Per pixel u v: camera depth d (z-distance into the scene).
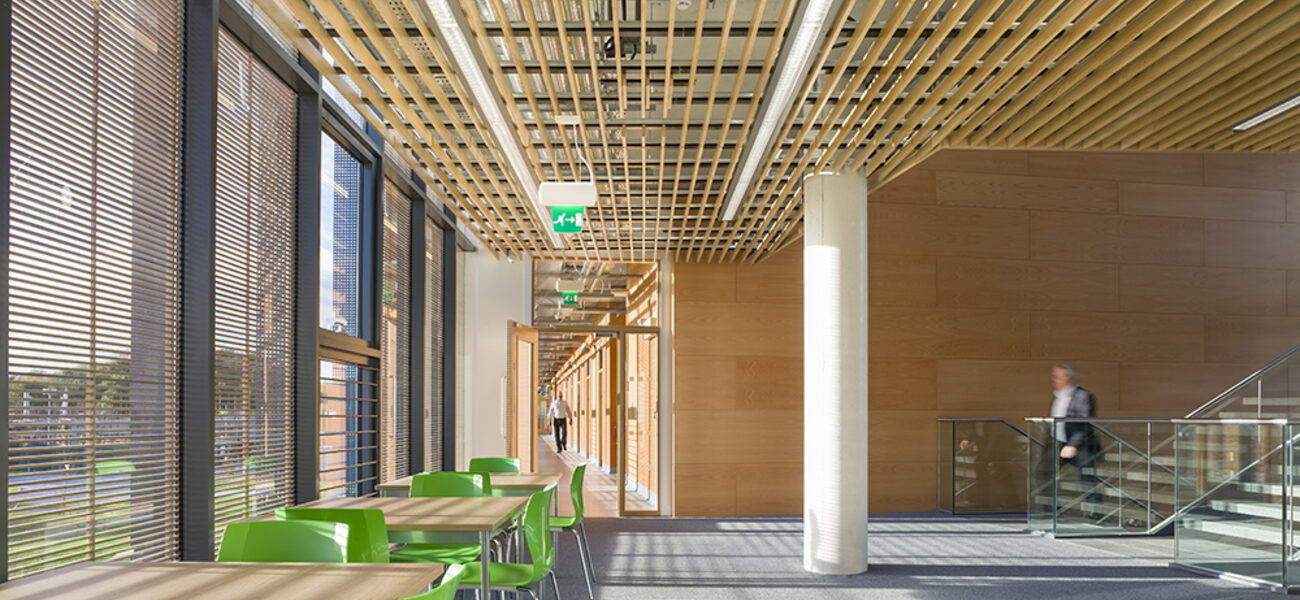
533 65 5.02
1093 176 12.16
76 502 3.78
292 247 6.14
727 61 4.77
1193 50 4.52
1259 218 12.55
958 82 5.25
